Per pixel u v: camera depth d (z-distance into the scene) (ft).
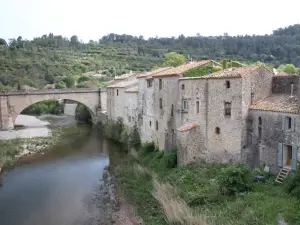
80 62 490.49
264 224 62.34
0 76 367.04
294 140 80.12
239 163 93.76
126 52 565.94
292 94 90.94
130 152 142.61
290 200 68.69
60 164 138.31
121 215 85.40
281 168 83.82
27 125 253.44
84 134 209.05
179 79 111.55
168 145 121.70
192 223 67.46
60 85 364.79
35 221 83.87
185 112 109.40
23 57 474.49
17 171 129.18
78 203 95.55
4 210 91.15
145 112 146.00
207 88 100.58
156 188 89.76
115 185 108.17
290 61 326.44
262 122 89.30
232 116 94.68
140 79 151.74
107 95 222.28
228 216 68.90
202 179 90.07
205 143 102.27
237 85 92.79
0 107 218.38
